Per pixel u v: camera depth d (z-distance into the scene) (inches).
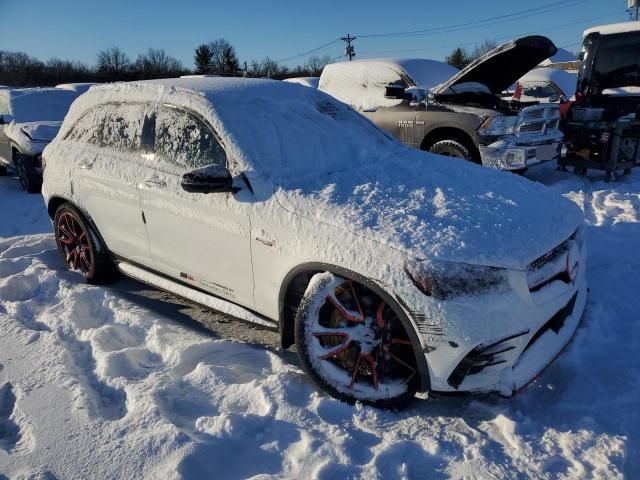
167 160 138.5
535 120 283.6
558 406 102.7
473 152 294.5
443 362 95.2
